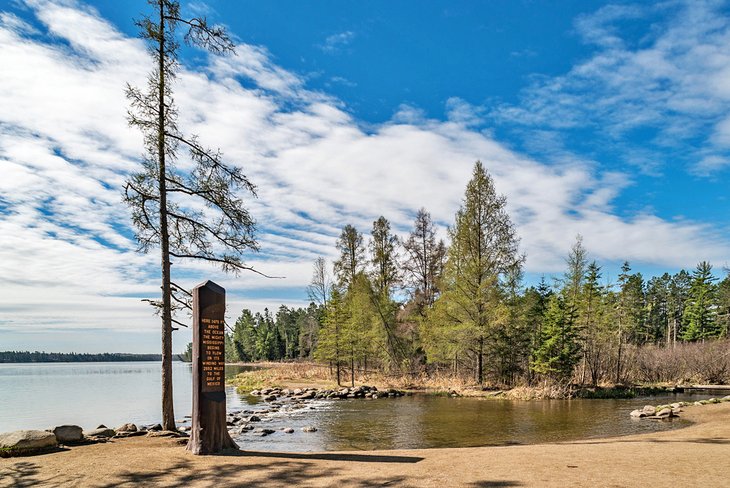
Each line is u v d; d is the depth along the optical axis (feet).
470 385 109.91
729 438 40.06
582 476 25.12
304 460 31.58
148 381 200.34
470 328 103.50
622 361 138.31
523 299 121.60
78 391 138.82
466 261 110.73
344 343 125.90
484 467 28.19
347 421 64.34
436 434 52.11
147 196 46.70
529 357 115.85
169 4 47.85
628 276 162.81
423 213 149.69
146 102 47.11
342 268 150.71
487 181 111.96
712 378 142.00
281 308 386.11
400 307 146.00
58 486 25.43
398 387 120.57
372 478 25.91
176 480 26.27
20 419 75.20
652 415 64.69
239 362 390.01
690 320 239.91
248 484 25.09
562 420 62.59
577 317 109.19
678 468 26.61
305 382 140.05
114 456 32.60
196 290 35.81
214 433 34.83
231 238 51.08
